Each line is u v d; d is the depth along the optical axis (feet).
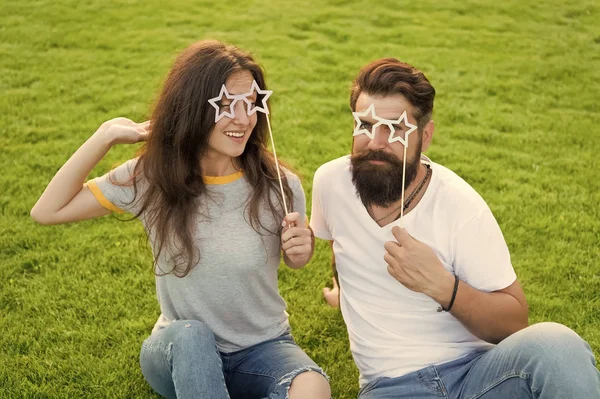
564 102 21.45
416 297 8.25
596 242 13.50
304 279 12.48
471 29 28.43
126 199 8.36
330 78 23.20
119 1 30.83
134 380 9.99
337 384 10.04
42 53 24.80
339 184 8.80
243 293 8.35
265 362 8.22
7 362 10.28
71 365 10.25
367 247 8.48
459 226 8.11
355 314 8.55
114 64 24.11
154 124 8.11
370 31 27.99
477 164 17.07
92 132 18.81
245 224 8.30
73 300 11.76
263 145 8.59
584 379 6.66
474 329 7.86
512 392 7.18
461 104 21.26
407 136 7.83
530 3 31.42
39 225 14.02
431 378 7.82
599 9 30.66
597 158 17.63
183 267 8.14
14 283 12.23
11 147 17.62
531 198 15.33
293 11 30.37
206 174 8.34
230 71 7.86
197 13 29.78
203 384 7.23
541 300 11.68
